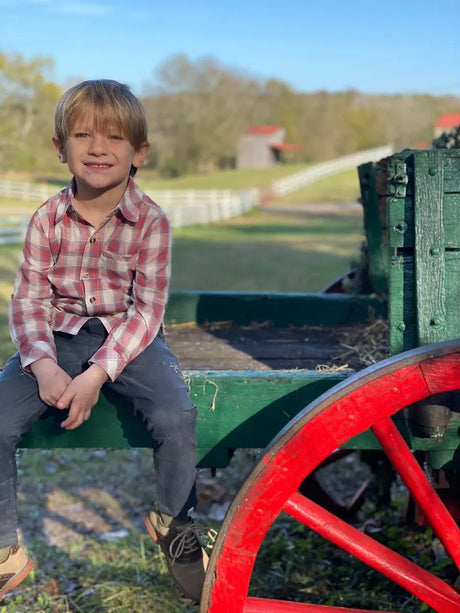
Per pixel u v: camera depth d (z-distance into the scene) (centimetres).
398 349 197
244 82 7100
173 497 188
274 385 202
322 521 177
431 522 179
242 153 7706
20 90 5725
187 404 190
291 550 311
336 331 333
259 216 2825
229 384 201
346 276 392
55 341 208
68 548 331
